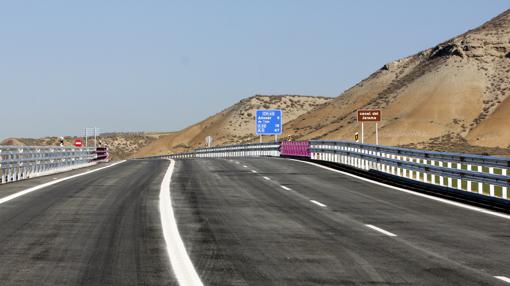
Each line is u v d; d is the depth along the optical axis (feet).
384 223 55.77
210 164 154.10
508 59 499.51
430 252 41.70
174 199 72.28
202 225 52.44
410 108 481.46
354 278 33.58
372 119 144.36
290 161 167.73
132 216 57.16
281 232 49.57
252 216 59.00
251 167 139.13
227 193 80.59
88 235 46.37
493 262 38.50
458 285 32.24
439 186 84.43
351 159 134.82
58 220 53.88
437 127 444.55
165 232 48.34
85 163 162.81
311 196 78.84
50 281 31.83
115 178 104.68
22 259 37.37
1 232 47.32
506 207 67.05
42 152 116.06
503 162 69.15
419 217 60.29
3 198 71.05
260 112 256.32
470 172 76.54
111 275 33.35
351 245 44.06
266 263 37.24
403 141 435.53
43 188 84.12
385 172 109.09
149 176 110.22
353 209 66.08
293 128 607.37
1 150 92.53
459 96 472.44
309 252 41.09
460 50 517.55
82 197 72.95
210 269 35.27
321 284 32.09
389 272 35.19
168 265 36.06
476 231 51.67
